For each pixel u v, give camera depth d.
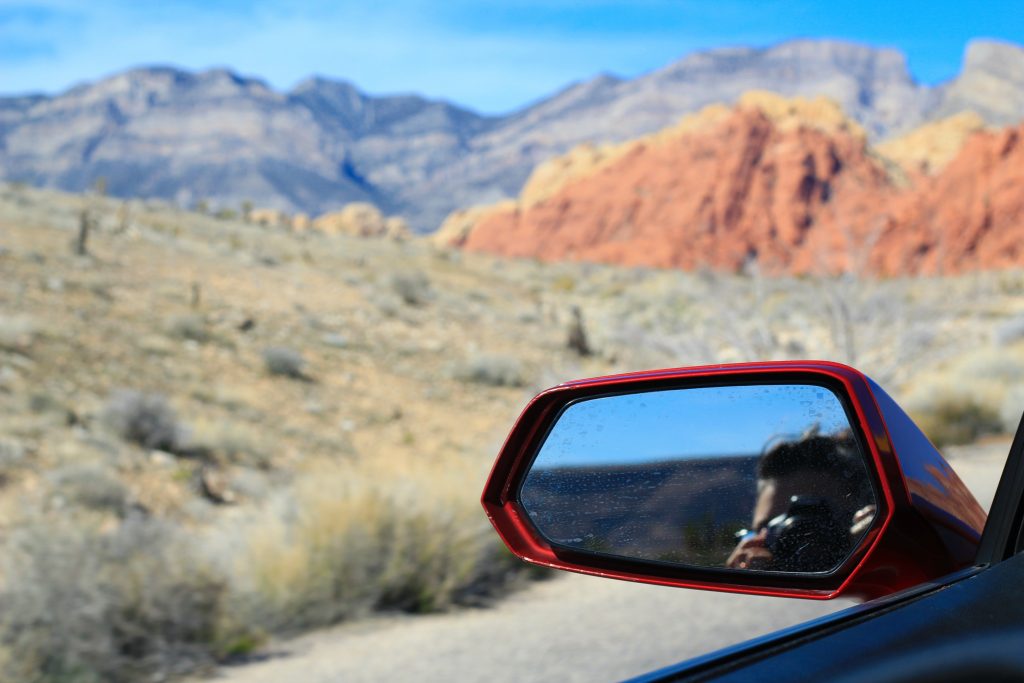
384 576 6.93
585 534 1.57
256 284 36.75
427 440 21.55
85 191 58.34
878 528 1.36
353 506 7.38
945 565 1.35
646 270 77.06
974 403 13.85
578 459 1.59
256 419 20.62
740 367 1.49
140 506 13.40
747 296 15.00
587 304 50.25
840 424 1.43
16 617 5.71
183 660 5.96
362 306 36.56
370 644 6.07
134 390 18.64
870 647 0.85
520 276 63.59
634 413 1.57
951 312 13.51
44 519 11.37
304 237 65.94
